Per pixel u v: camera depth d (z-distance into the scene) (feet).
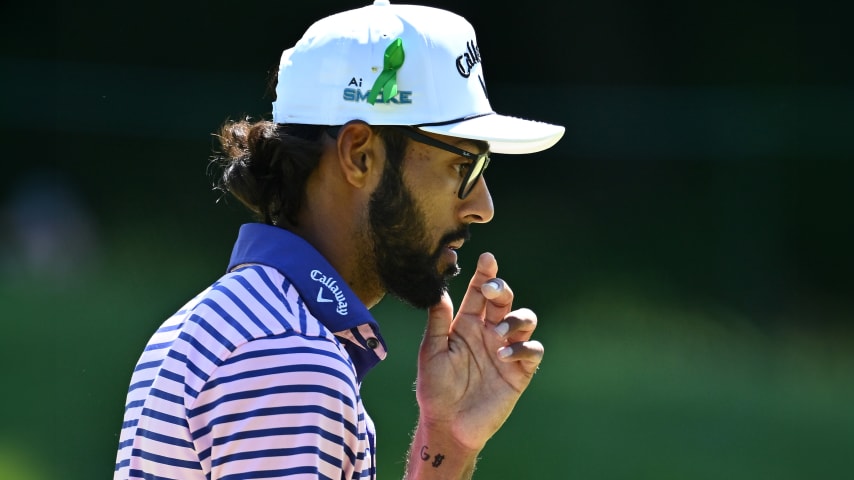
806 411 112.27
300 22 208.95
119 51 210.38
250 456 20.98
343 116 24.62
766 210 162.20
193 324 22.82
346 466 21.76
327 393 21.42
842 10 193.16
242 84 178.81
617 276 167.63
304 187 25.31
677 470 90.79
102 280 155.74
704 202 171.94
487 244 176.65
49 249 168.14
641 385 119.96
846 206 159.63
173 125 177.68
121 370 113.39
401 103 24.53
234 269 24.79
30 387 106.32
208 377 21.80
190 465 21.74
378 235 24.97
